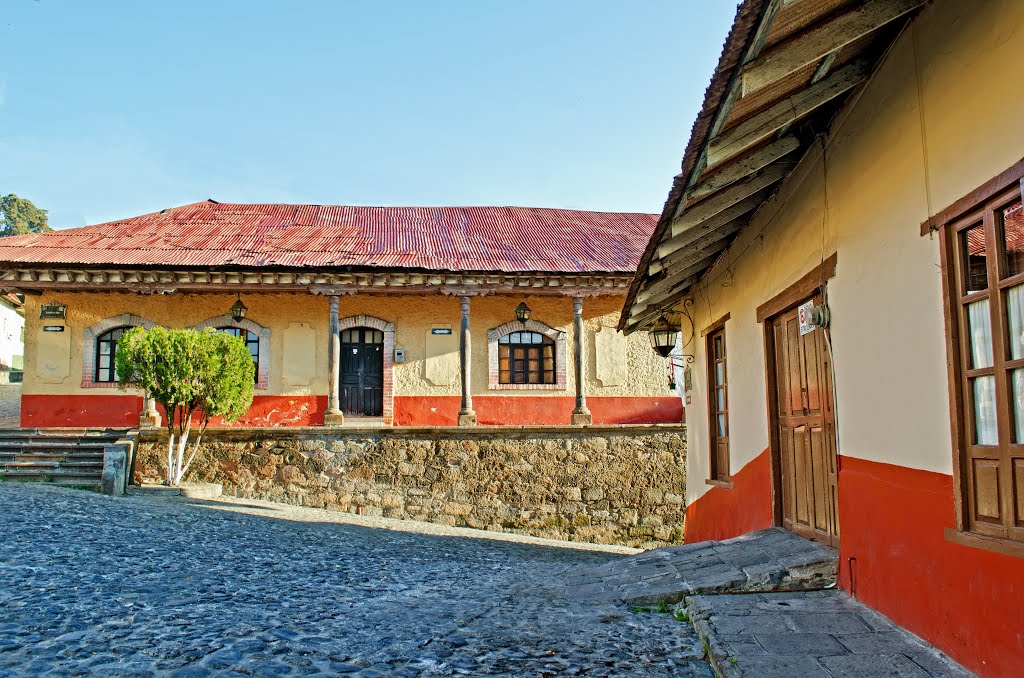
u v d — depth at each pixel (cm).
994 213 381
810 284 629
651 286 941
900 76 470
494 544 1223
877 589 510
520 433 1516
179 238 1888
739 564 643
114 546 804
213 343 1392
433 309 1875
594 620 570
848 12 425
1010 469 370
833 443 602
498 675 441
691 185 575
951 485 416
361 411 1850
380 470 1488
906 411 468
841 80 514
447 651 486
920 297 450
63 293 1795
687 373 1138
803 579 590
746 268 827
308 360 1836
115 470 1300
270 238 1911
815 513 655
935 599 433
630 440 1535
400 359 1852
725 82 441
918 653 432
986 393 398
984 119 381
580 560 1114
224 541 923
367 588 708
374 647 489
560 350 1881
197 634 496
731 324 892
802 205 650
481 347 1869
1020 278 362
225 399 1391
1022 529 357
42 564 686
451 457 1500
